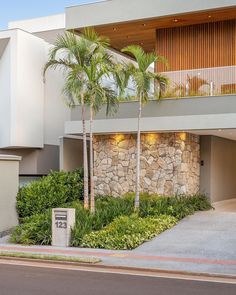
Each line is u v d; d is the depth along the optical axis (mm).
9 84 25219
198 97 19125
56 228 16109
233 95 18531
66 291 9664
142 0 20562
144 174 20828
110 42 25094
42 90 26734
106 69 18031
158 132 20359
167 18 20547
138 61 18547
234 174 24719
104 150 21938
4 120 25500
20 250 15102
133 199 19812
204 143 21891
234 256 13477
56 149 27891
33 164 26656
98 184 21984
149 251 14469
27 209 20031
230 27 20984
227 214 19281
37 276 11320
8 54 25344
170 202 19328
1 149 26172
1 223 19078
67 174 22656
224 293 9539
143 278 11133
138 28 22281
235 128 18453
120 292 9602
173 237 16031
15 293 9469
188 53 21750
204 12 19641
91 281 10727
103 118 21109
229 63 20922
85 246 15609
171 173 20250
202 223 17766
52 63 18891
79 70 18172
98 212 17859
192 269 11922
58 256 13609
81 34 22031
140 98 18625
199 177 21875
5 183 19484
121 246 15109
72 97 18953
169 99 19656
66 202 21547
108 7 21328
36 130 26250
